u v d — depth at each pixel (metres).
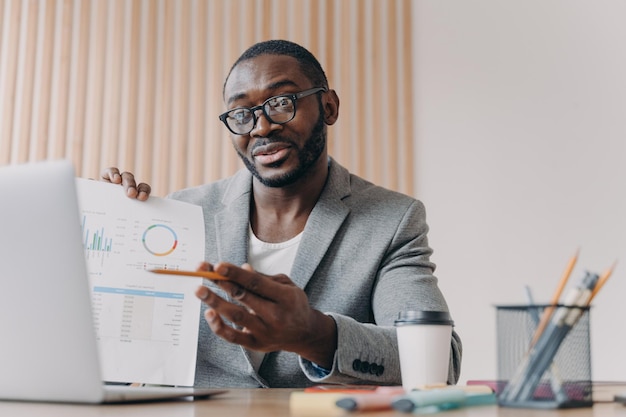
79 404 0.85
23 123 3.00
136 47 3.06
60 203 0.78
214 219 1.69
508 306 0.81
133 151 3.00
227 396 1.02
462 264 2.95
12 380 0.84
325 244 1.58
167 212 1.41
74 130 3.01
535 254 2.95
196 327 1.34
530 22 3.07
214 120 3.03
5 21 3.08
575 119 3.01
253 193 1.72
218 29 3.06
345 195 1.67
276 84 1.60
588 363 0.81
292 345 1.06
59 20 3.10
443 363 1.04
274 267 1.63
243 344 0.98
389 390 0.85
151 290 1.34
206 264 0.92
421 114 3.05
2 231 0.80
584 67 3.03
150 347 1.31
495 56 3.06
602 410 0.77
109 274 1.33
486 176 3.00
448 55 3.08
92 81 3.05
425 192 3.01
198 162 3.00
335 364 1.14
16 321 0.82
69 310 0.80
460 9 3.10
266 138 1.60
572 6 3.07
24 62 3.05
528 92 3.04
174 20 3.09
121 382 1.29
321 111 1.66
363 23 3.09
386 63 3.07
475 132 3.03
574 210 2.96
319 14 3.11
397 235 1.59
